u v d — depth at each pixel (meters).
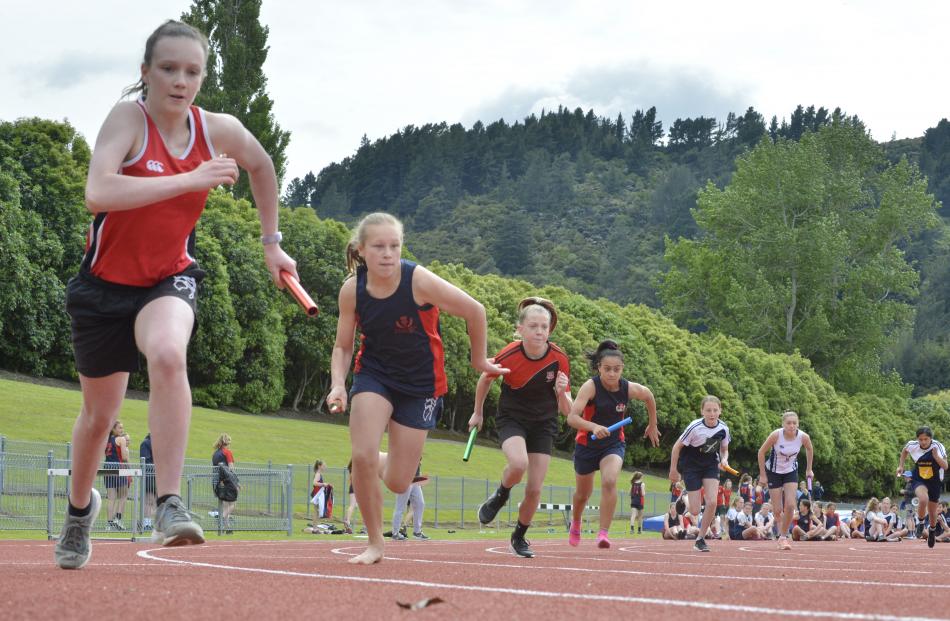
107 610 3.06
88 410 4.49
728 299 80.69
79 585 3.82
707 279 86.25
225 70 64.75
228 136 4.44
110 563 6.24
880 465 74.12
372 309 5.58
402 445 5.78
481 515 8.90
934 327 170.62
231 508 18.62
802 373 74.19
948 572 7.95
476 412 8.77
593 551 11.06
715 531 26.03
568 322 61.47
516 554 8.91
